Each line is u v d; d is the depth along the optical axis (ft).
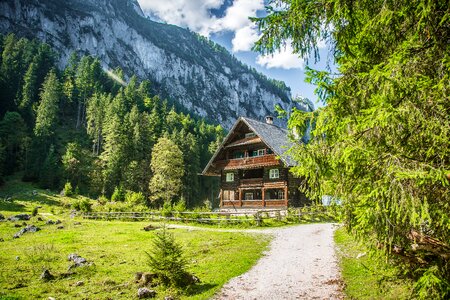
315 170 18.85
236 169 131.34
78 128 345.72
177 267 35.76
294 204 115.96
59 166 249.34
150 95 476.54
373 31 16.97
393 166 14.47
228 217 93.09
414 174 13.34
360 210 15.94
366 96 17.11
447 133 14.26
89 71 410.11
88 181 246.27
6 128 256.11
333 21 18.75
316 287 33.60
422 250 16.94
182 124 381.81
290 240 62.39
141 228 87.20
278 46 20.70
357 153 15.66
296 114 19.20
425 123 14.15
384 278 22.45
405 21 15.94
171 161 203.82
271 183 119.14
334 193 19.65
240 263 44.83
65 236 73.05
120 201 171.73
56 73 392.47
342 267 39.73
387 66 14.66
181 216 103.09
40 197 194.59
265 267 43.04
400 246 17.95
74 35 618.03
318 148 18.81
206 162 326.85
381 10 15.38
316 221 90.17
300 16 18.48
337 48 20.58
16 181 232.94
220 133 428.97
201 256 50.83
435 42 14.92
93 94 364.17
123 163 246.06
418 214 13.96
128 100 369.71
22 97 338.34
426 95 14.20
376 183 15.53
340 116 17.63
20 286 36.45
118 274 41.11
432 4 14.05
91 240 68.18
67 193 208.74
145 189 230.07
